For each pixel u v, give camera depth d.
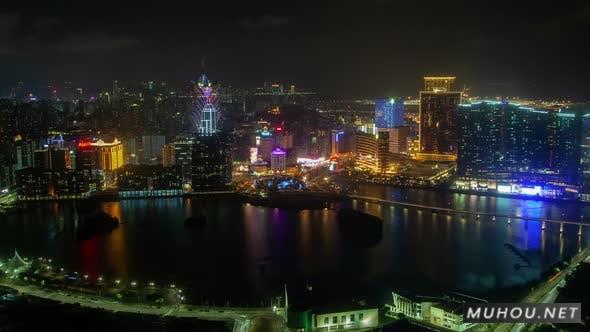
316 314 198.62
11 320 199.62
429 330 188.12
